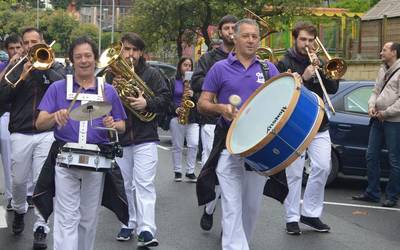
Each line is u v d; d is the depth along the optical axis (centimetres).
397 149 857
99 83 495
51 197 492
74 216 486
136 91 618
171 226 736
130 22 2183
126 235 669
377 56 1869
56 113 460
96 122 481
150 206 635
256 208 543
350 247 659
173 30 2108
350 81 994
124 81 616
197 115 1020
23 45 641
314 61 658
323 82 679
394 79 845
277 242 672
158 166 1190
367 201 898
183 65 1047
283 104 473
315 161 698
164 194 927
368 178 897
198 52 2319
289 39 2016
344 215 809
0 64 715
